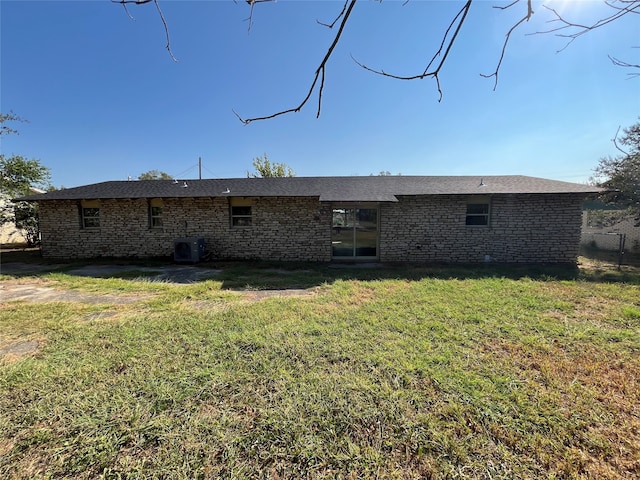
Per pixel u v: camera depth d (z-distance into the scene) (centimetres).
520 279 734
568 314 473
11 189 1505
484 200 1012
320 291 646
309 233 1079
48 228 1155
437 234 1033
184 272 874
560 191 932
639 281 704
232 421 226
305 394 259
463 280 727
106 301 570
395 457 194
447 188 1046
